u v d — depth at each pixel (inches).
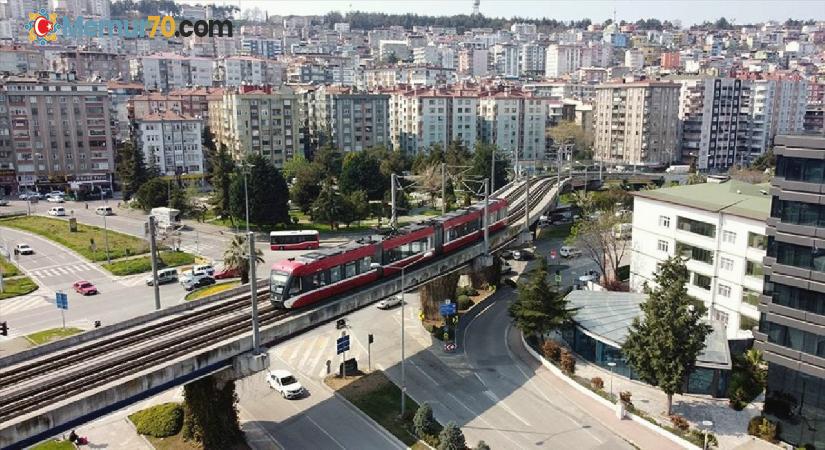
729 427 2018.9
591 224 3666.3
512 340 2719.0
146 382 1582.2
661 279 2217.0
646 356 2044.8
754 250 2524.6
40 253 4040.4
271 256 4013.3
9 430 1346.0
